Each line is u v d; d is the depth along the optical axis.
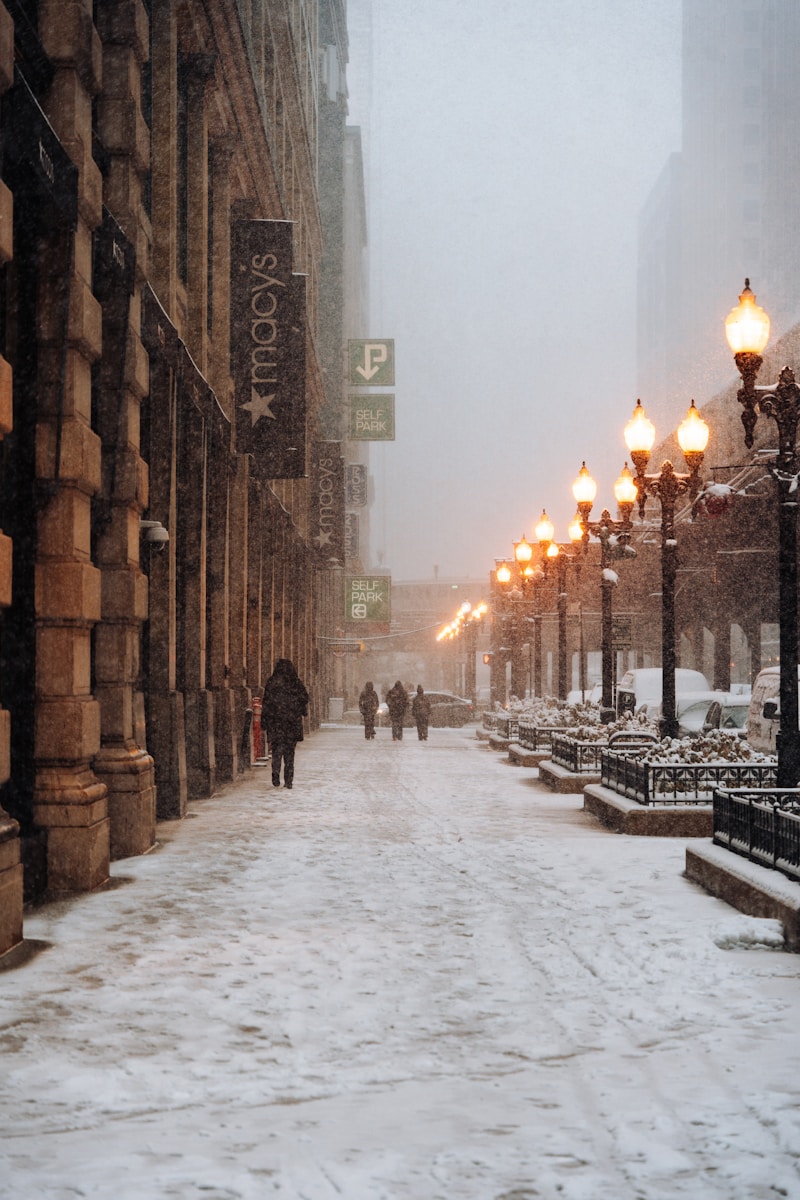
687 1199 4.09
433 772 25.72
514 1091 5.28
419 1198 4.12
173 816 16.31
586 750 20.58
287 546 36.69
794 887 8.73
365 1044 6.01
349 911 9.59
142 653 16.36
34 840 10.28
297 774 25.02
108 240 11.55
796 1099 5.07
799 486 11.30
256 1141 4.68
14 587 10.61
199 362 19.73
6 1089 5.30
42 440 10.53
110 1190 4.18
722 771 15.04
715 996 6.94
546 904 9.88
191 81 19.70
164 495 16.17
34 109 9.28
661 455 45.19
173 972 7.50
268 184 26.67
